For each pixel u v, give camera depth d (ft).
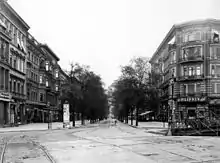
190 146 49.78
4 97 158.20
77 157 36.58
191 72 214.69
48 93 277.03
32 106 229.86
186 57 214.69
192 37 214.69
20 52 197.77
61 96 198.29
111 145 51.65
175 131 95.81
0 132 107.04
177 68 222.07
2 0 159.84
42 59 263.49
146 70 199.21
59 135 85.46
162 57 279.90
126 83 195.83
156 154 39.22
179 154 39.11
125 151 42.52
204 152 41.42
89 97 216.33
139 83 195.52
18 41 195.00
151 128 150.71
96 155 38.29
